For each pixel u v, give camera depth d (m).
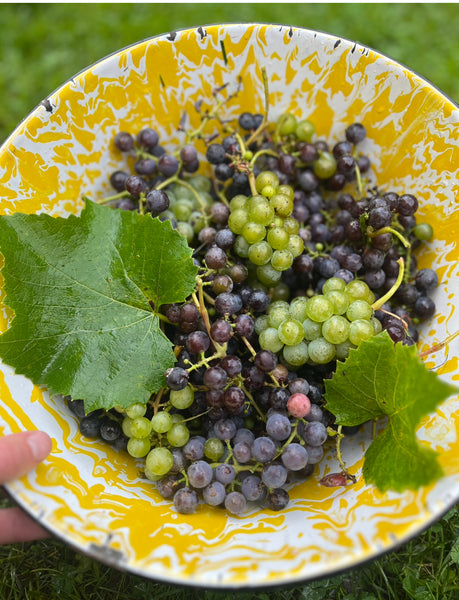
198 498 0.33
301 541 0.27
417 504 0.26
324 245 0.42
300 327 0.33
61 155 0.38
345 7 0.73
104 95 0.38
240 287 0.37
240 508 0.31
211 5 0.74
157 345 0.35
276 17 0.73
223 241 0.37
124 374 0.34
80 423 0.34
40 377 0.32
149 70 0.39
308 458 0.33
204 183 0.44
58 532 0.26
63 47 0.71
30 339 0.33
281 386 0.33
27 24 0.74
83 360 0.34
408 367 0.29
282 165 0.41
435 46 0.71
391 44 0.71
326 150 0.43
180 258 0.34
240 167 0.38
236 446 0.33
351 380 0.32
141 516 0.30
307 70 0.40
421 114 0.38
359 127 0.41
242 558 0.26
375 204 0.37
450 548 0.39
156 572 0.24
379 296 0.40
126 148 0.41
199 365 0.33
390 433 0.31
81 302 0.34
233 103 0.42
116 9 0.74
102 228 0.35
